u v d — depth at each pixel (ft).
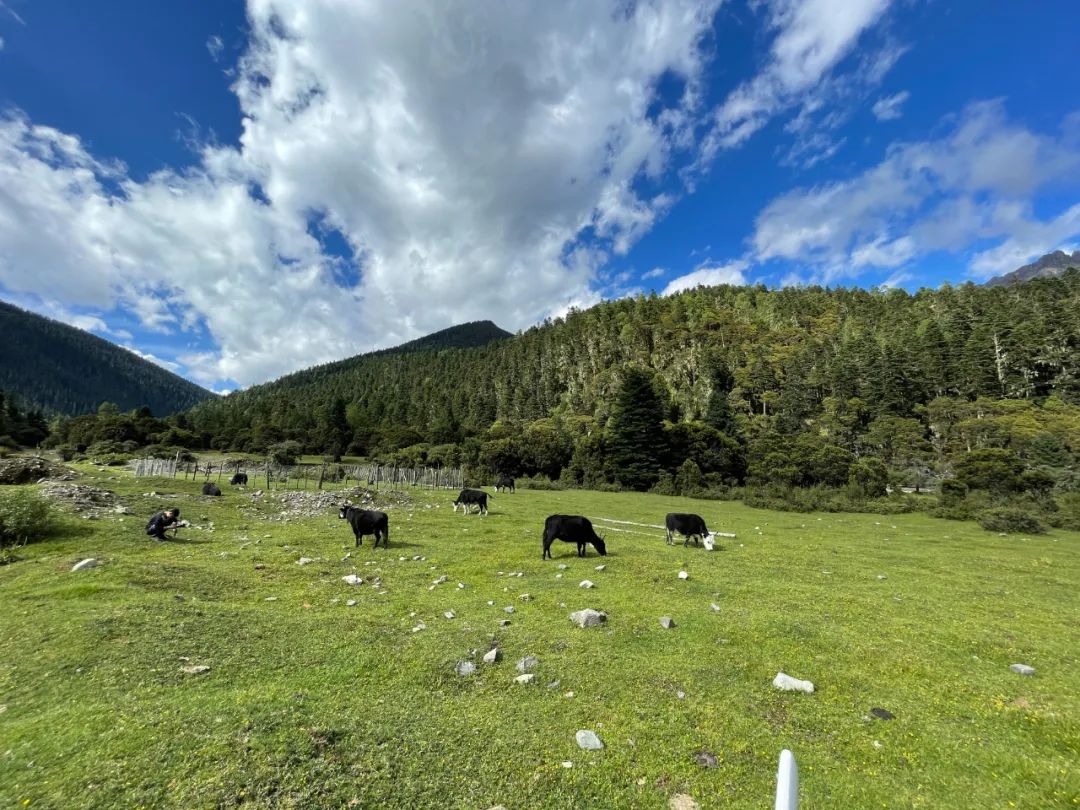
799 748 19.11
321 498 92.73
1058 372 253.85
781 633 30.94
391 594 38.27
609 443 187.83
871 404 259.39
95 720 17.97
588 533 52.85
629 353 450.30
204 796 14.34
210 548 51.83
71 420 330.54
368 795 15.21
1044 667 27.50
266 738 17.25
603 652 27.22
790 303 520.01
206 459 252.21
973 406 213.05
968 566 55.16
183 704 19.47
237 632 27.86
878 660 27.43
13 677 21.43
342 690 21.97
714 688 23.58
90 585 33.27
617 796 16.05
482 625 31.22
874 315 435.53
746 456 182.19
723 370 352.90
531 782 16.43
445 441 322.96
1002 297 357.61
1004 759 18.56
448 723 19.79
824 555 58.80
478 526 73.92
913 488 162.81
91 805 13.87
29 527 48.03
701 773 17.34
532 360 531.09
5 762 15.65
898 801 16.30
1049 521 90.68
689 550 59.11
